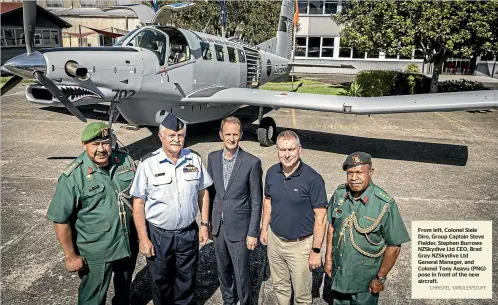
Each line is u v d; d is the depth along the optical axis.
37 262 3.78
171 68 6.98
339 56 27.73
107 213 2.58
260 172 2.82
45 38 24.66
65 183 2.46
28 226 4.50
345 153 7.95
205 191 2.92
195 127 9.84
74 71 5.32
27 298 3.23
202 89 8.02
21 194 5.41
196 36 7.84
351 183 2.38
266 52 11.52
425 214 5.01
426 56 15.31
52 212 2.47
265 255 4.00
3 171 6.35
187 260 2.87
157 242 2.73
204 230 2.96
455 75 26.77
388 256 2.40
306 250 2.74
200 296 3.32
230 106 9.33
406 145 8.73
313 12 27.28
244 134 9.43
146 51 6.57
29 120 10.30
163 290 2.91
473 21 13.57
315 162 7.24
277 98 7.66
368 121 11.55
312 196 2.62
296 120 11.41
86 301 2.74
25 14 5.02
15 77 5.71
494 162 7.50
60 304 3.16
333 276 2.60
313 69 28.09
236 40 10.13
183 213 2.69
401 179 6.41
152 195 2.64
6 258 3.83
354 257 2.45
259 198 2.81
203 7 18.55
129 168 2.75
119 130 9.33
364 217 2.39
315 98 7.51
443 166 7.20
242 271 2.88
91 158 2.53
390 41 14.69
